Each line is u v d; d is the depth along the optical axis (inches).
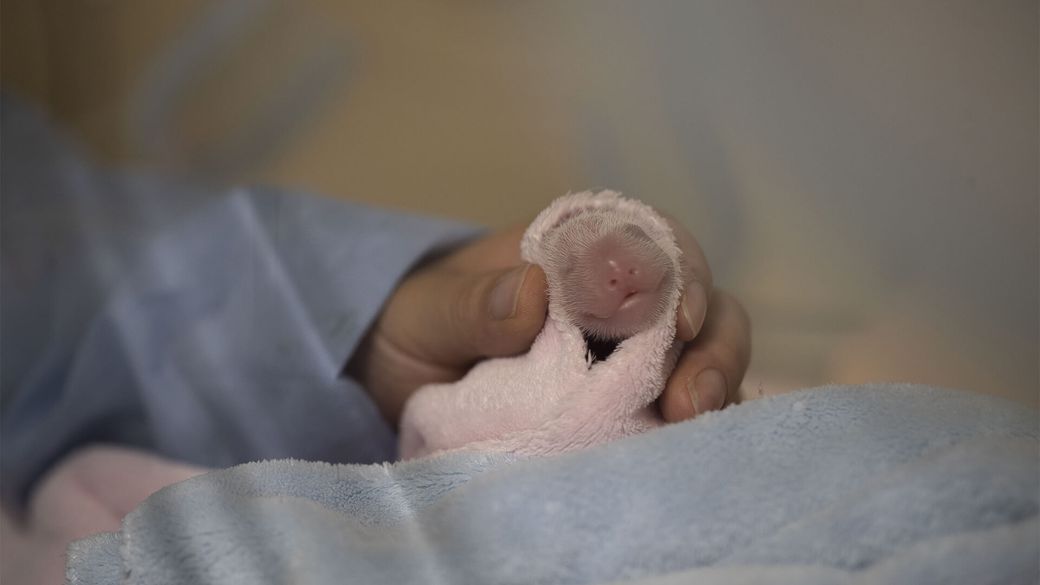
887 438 11.9
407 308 18.6
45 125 26.4
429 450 15.4
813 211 19.4
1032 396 16.2
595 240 13.8
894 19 20.3
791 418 12.1
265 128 26.4
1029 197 18.5
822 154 20.0
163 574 11.7
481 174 23.7
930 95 19.7
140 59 28.3
